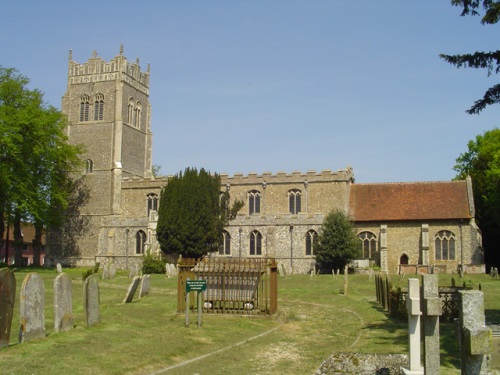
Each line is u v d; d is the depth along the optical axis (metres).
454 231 56.62
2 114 51.00
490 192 58.53
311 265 58.22
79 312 21.02
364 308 26.55
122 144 72.69
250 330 20.11
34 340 14.80
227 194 63.56
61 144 62.12
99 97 73.69
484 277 44.88
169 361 14.76
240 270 23.55
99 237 66.06
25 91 57.06
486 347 8.50
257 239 60.62
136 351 14.90
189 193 55.72
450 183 60.38
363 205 61.19
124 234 64.81
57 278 16.19
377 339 18.23
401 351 15.80
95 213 71.50
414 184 61.56
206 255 56.81
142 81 78.00
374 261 58.00
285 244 59.59
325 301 29.77
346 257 53.56
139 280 27.59
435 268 52.66
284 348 17.20
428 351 10.12
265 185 65.00
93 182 72.19
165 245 55.81
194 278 23.30
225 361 15.08
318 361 15.30
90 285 17.81
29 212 55.44
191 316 22.08
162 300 27.09
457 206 57.50
